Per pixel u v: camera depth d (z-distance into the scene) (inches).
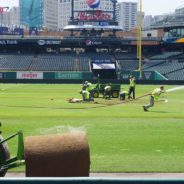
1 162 498.9
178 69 4490.7
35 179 245.1
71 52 5108.3
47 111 1519.4
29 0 6166.3
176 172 631.8
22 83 4050.2
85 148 439.8
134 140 898.1
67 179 245.0
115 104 1854.1
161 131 1026.7
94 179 245.0
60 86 3516.2
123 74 4279.0
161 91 1571.1
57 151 434.9
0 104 1831.9
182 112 1494.8
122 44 4879.4
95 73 4539.9
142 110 1568.7
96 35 5142.7
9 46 5044.3
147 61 4749.0
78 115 1380.4
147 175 616.4
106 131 1019.3
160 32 5994.1
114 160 704.4
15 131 1015.6
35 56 4891.7
